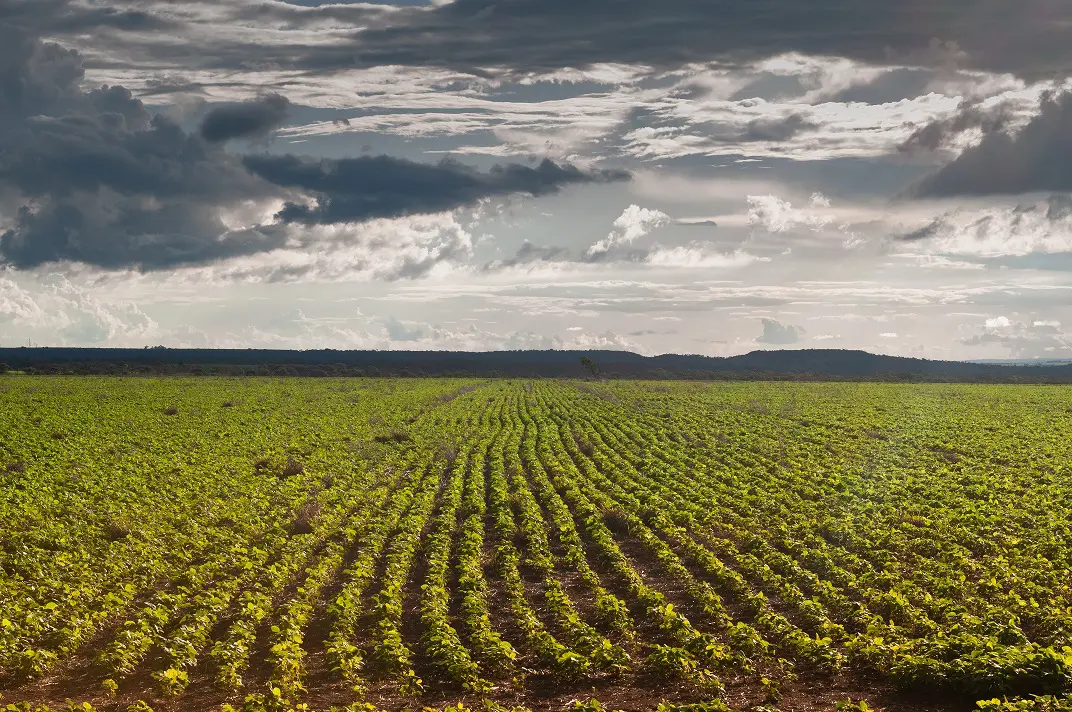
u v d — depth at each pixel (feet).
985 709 45.75
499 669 55.62
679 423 237.04
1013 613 62.80
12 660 55.21
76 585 71.61
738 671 55.42
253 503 112.88
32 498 109.19
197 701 51.42
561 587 76.54
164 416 226.38
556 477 138.31
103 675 55.01
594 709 47.34
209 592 70.23
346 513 110.32
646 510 108.06
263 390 358.84
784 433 207.72
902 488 125.08
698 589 72.90
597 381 570.87
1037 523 97.71
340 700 51.44
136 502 110.22
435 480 137.80
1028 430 208.54
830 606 68.54
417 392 382.22
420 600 71.92
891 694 51.62
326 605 71.72
